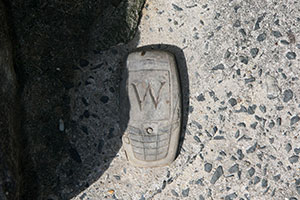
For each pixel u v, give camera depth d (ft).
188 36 2.81
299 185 2.74
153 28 2.81
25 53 2.62
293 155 2.75
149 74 2.72
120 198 2.75
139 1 2.78
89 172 2.75
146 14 2.81
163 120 2.70
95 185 2.75
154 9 2.82
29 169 2.65
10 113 2.55
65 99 2.73
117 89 2.78
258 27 2.81
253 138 2.76
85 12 2.72
